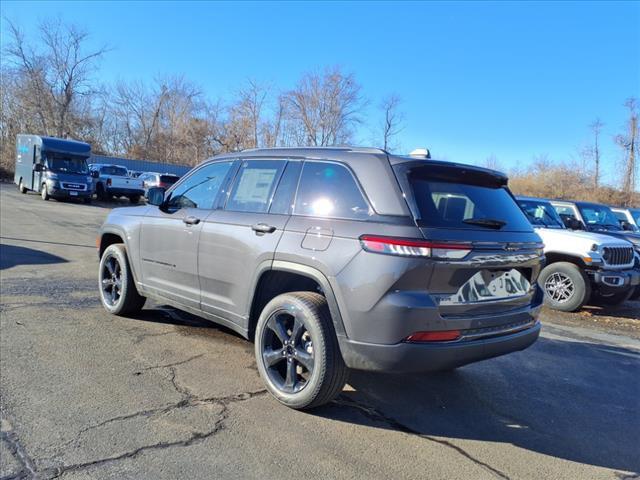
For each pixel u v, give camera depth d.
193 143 54.66
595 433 3.67
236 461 2.84
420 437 3.35
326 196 3.55
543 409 4.04
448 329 3.14
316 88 43.22
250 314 3.91
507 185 4.07
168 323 5.36
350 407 3.71
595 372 5.14
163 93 57.06
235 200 4.23
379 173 3.33
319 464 2.89
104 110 55.91
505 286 3.50
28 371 3.83
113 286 5.56
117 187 25.52
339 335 3.25
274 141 45.72
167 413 3.34
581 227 10.08
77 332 4.84
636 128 42.69
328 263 3.27
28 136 24.69
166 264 4.77
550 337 6.51
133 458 2.79
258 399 3.68
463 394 4.20
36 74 44.38
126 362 4.18
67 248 9.97
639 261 8.86
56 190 21.94
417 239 3.03
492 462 3.11
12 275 7.14
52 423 3.08
